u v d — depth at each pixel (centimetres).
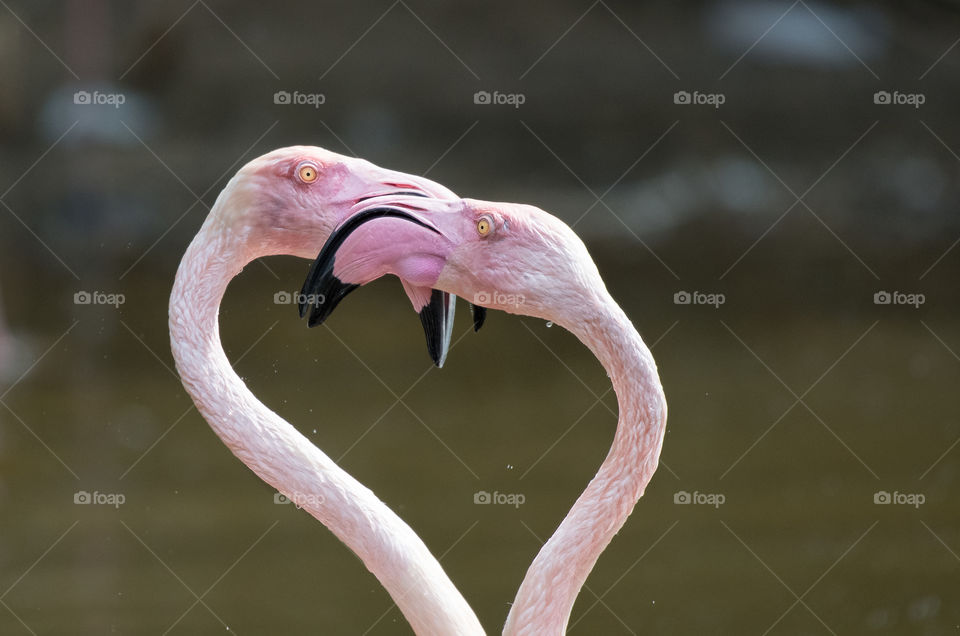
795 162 2344
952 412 1285
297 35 2617
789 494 1027
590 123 2550
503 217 367
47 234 2159
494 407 1341
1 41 2373
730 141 2427
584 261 369
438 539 911
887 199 2191
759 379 1453
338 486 389
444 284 372
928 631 737
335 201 388
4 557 869
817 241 2122
